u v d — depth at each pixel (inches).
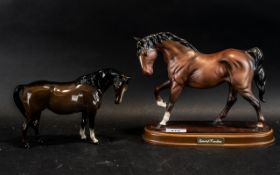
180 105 145.4
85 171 96.3
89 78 111.2
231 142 110.5
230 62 111.7
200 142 110.9
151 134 113.6
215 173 95.5
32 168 97.6
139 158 104.0
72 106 109.8
